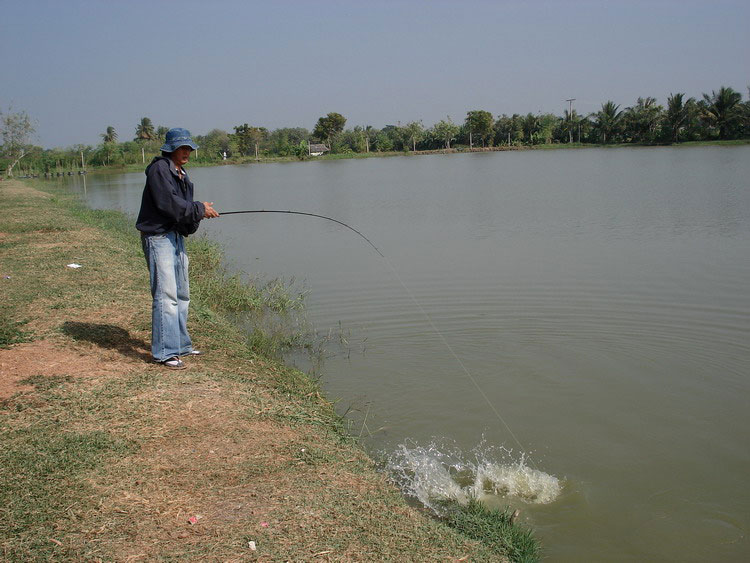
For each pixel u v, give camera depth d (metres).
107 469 4.19
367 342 8.97
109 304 8.12
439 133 113.81
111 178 60.06
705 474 5.59
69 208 22.61
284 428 5.20
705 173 38.84
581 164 54.59
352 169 65.69
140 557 3.32
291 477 4.35
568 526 4.85
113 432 4.70
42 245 12.91
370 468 4.90
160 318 6.04
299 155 104.19
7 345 6.33
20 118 52.94
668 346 8.65
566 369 7.91
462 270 13.34
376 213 23.97
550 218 20.92
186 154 5.95
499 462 5.70
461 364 8.10
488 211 23.39
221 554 3.40
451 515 4.77
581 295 11.13
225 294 11.05
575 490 5.33
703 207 22.39
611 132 103.69
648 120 96.12
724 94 90.19
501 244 16.39
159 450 4.53
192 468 4.32
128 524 3.61
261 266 14.36
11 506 3.68
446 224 20.39
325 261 14.82
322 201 29.69
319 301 11.19
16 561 3.20
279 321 9.91
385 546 3.69
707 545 4.67
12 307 7.79
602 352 8.46
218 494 4.03
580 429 6.37
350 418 6.45
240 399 5.61
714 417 6.64
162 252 5.93
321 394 6.77
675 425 6.47
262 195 34.53
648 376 7.68
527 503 5.13
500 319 9.91
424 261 14.44
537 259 14.27
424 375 7.72
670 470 5.66
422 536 3.90
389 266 13.99
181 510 3.81
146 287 9.26
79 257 11.45
